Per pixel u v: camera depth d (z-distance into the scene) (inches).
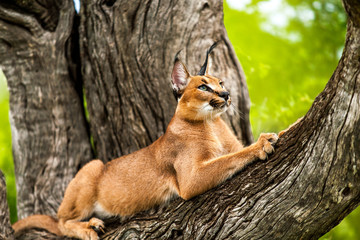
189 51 432.8
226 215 310.7
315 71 671.8
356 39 253.8
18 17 442.3
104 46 443.5
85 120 487.8
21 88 466.0
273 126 560.1
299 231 299.0
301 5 692.7
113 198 395.5
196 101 373.7
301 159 290.4
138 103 435.8
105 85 447.5
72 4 470.3
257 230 302.4
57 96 467.5
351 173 273.0
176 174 369.1
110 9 445.1
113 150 456.4
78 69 481.4
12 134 477.7
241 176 319.6
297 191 290.7
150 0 433.1
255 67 613.0
